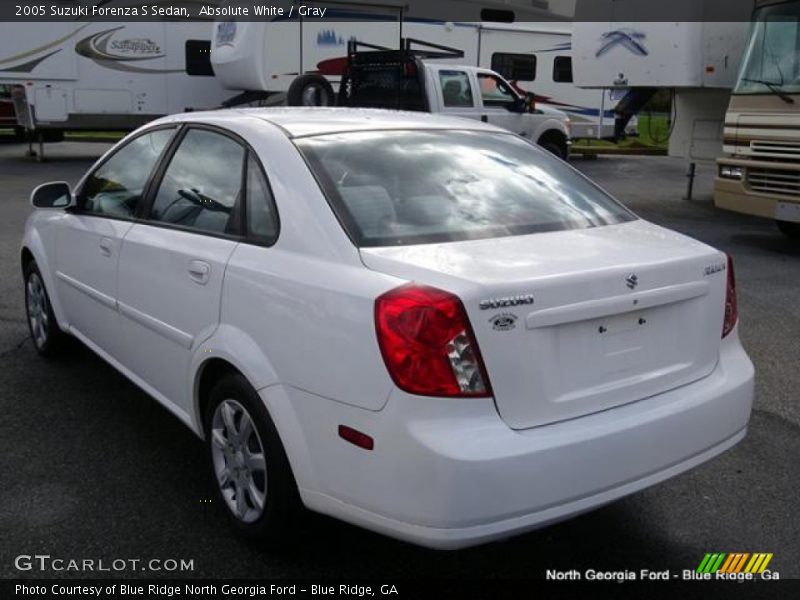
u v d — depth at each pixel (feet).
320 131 11.30
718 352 10.50
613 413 9.18
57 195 15.17
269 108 13.38
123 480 12.21
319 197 10.03
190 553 10.40
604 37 38.86
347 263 9.27
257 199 10.73
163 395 12.42
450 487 8.08
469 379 8.30
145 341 12.62
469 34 56.80
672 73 36.14
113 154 14.79
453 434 8.19
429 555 10.51
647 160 66.03
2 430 13.87
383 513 8.53
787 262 28.68
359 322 8.67
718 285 10.37
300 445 9.27
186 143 12.72
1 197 39.58
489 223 10.42
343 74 49.32
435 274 8.68
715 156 38.93
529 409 8.63
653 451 9.29
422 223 10.07
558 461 8.52
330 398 8.89
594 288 9.00
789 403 15.66
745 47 31.45
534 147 13.07
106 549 10.44
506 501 8.27
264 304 9.79
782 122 28.78
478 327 8.34
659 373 9.71
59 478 12.25
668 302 9.68
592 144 75.31
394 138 11.64
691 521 11.43
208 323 10.80
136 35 54.13
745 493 12.17
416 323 8.28
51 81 52.95
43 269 16.31
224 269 10.54
